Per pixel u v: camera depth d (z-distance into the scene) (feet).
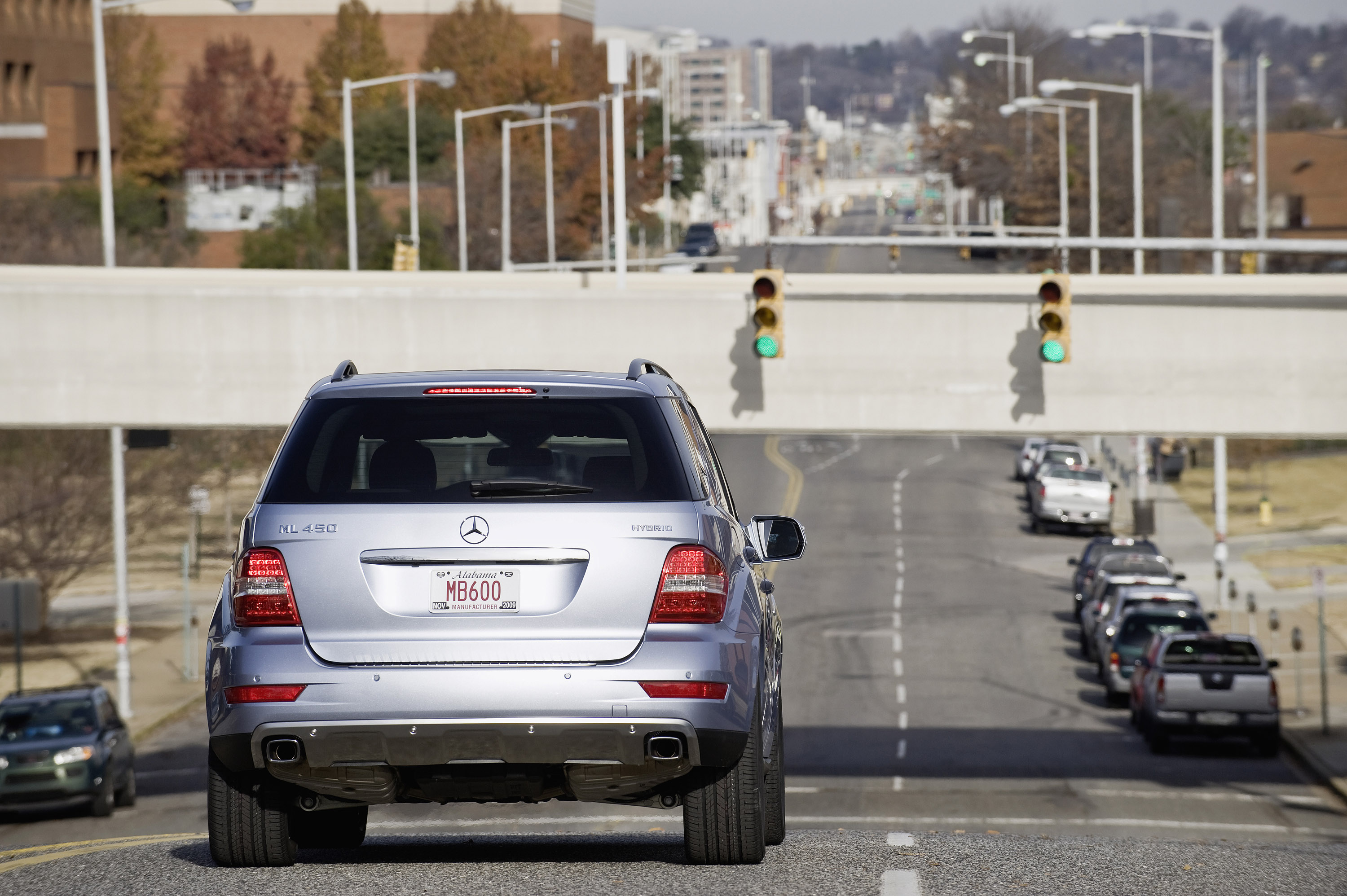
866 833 91.91
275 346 256.52
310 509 63.36
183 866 73.72
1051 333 229.04
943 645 410.31
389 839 96.89
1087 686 364.17
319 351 256.32
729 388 254.47
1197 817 235.81
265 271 303.48
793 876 69.05
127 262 613.11
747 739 64.54
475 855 78.89
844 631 428.56
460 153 649.20
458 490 63.46
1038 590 490.49
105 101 322.14
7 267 298.76
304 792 69.21
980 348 250.78
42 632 466.29
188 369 256.93
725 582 64.28
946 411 252.01
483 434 65.10
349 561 62.64
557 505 63.21
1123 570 411.75
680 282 288.71
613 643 62.59
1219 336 246.06
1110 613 367.66
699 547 63.62
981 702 346.74
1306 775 277.85
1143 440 581.94
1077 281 264.52
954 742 305.32
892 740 305.94
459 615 62.54
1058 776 273.13
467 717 61.93
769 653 75.05
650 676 62.28
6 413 257.34
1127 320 247.91
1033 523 597.11
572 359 255.29
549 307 254.68
